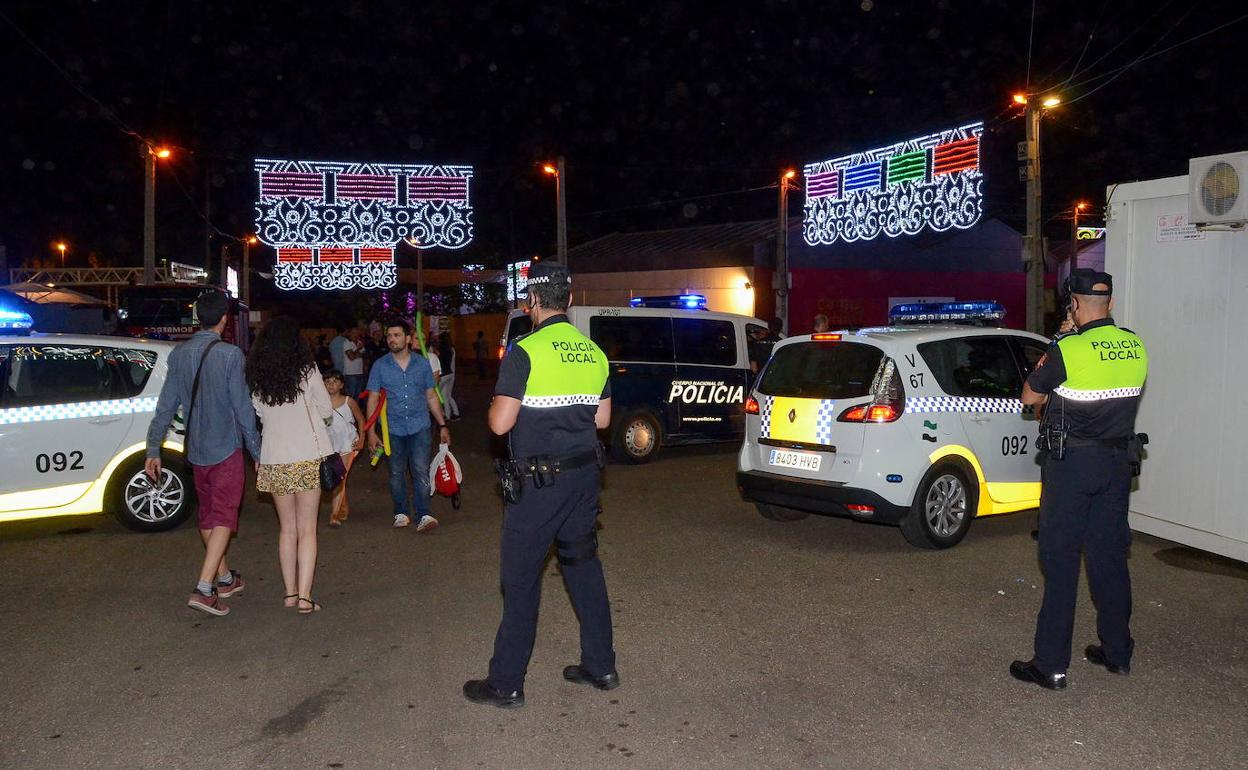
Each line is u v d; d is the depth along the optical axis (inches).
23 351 319.6
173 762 163.9
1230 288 286.0
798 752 166.1
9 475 312.0
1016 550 306.2
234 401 234.5
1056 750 166.9
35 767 162.6
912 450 295.0
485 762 163.2
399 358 337.7
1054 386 193.6
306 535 245.1
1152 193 310.8
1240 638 224.1
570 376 183.2
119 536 328.8
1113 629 199.8
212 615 243.0
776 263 1206.3
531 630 185.2
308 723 179.2
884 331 314.7
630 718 180.2
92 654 216.2
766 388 324.5
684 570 283.6
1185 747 168.2
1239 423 283.7
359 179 975.0
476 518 359.9
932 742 169.8
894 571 281.7
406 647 219.6
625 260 1376.7
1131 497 321.4
